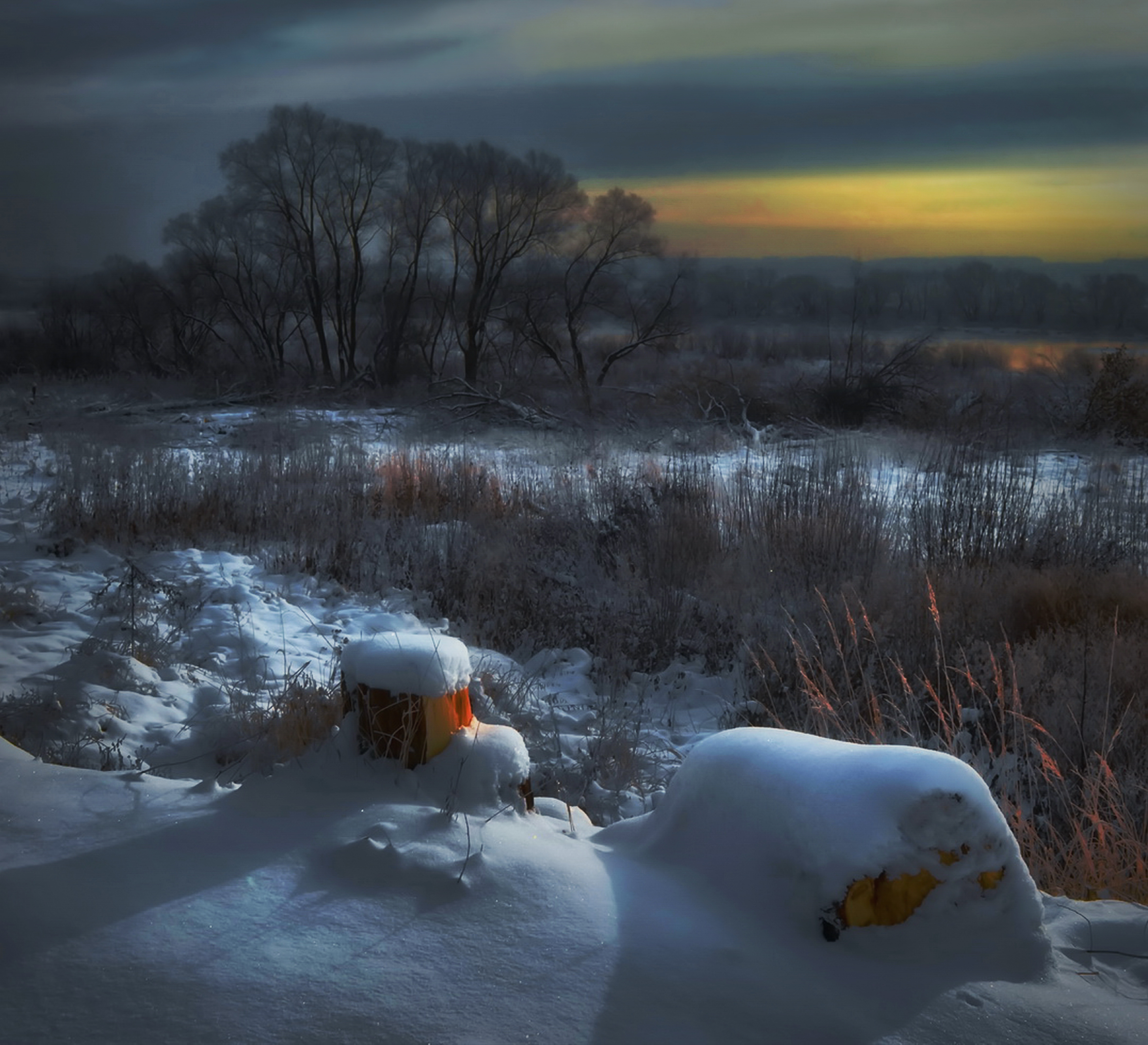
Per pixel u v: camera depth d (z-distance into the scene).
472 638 6.86
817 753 2.65
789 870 2.46
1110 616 7.16
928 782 2.34
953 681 5.88
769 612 7.28
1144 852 3.69
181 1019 1.92
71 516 8.96
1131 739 5.11
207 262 36.56
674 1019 1.99
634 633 6.99
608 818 4.32
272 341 37.50
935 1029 2.02
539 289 32.12
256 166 34.12
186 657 5.48
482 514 9.95
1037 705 5.43
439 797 2.96
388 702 3.07
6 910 2.23
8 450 13.54
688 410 22.30
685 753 5.33
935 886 2.32
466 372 32.59
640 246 32.03
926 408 21.88
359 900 2.38
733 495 9.84
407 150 33.53
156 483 9.77
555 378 31.70
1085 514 9.54
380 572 8.21
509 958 2.17
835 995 2.11
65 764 3.73
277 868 2.51
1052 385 23.64
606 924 2.32
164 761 3.97
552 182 31.91
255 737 3.98
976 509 9.23
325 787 3.01
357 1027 1.92
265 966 2.09
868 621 6.32
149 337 38.50
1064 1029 2.06
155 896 2.35
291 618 6.66
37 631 5.55
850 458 10.62
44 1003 1.94
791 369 28.02
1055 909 2.70
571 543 8.70
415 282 34.09
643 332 32.84
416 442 16.66
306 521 9.30
